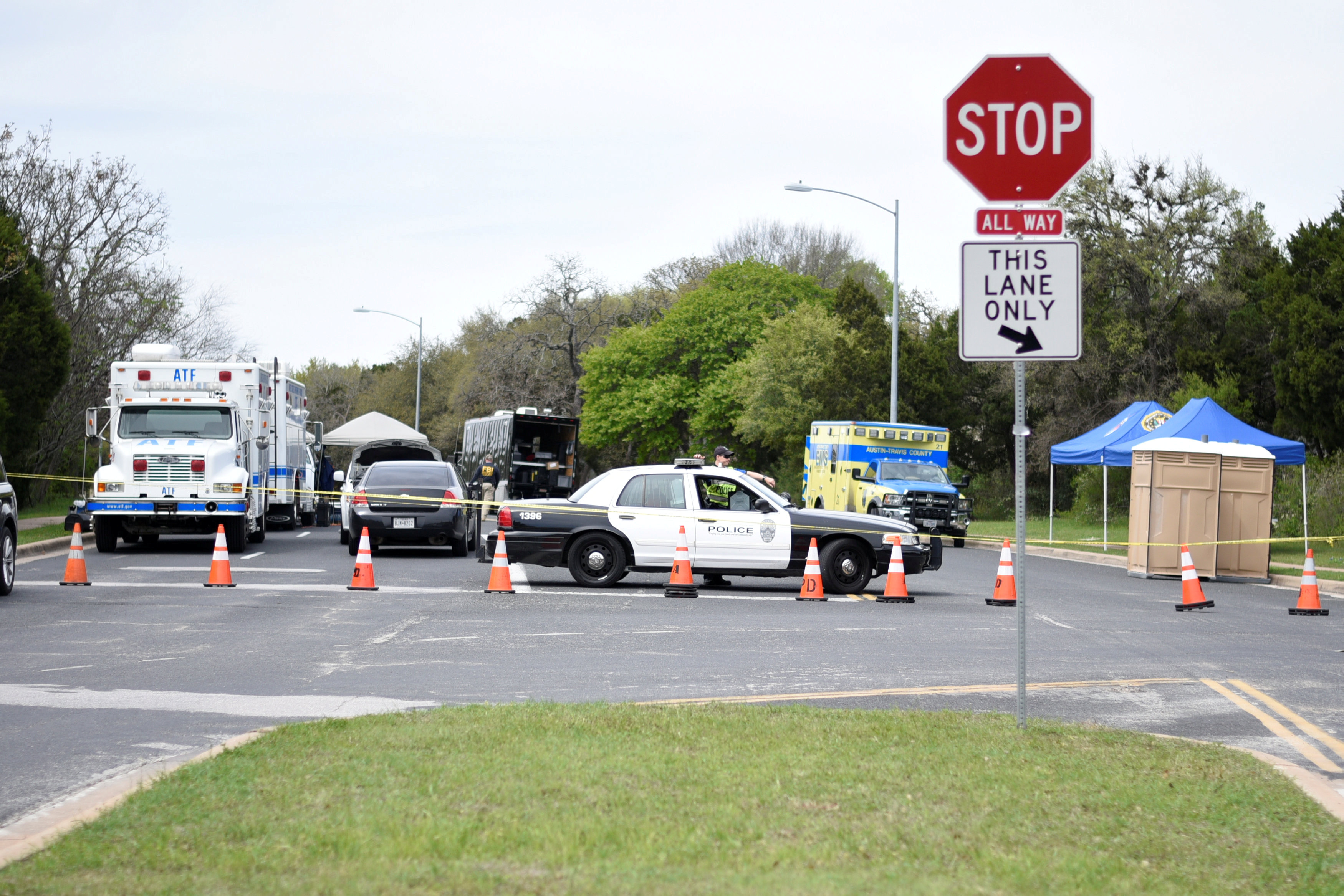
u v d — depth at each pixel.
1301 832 11.19
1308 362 62.44
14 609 28.36
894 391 74.50
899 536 33.28
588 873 9.45
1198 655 24.02
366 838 10.27
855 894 9.03
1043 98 15.20
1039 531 75.81
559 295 139.75
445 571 39.78
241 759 13.27
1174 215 88.06
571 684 19.58
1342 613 32.72
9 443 65.81
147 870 9.53
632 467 35.81
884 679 20.39
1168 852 10.45
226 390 49.47
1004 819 11.27
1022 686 15.38
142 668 20.64
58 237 74.56
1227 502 44.75
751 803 11.58
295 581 35.78
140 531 47.31
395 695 18.41
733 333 126.69
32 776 13.56
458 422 146.62
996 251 14.86
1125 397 84.38
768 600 32.78
